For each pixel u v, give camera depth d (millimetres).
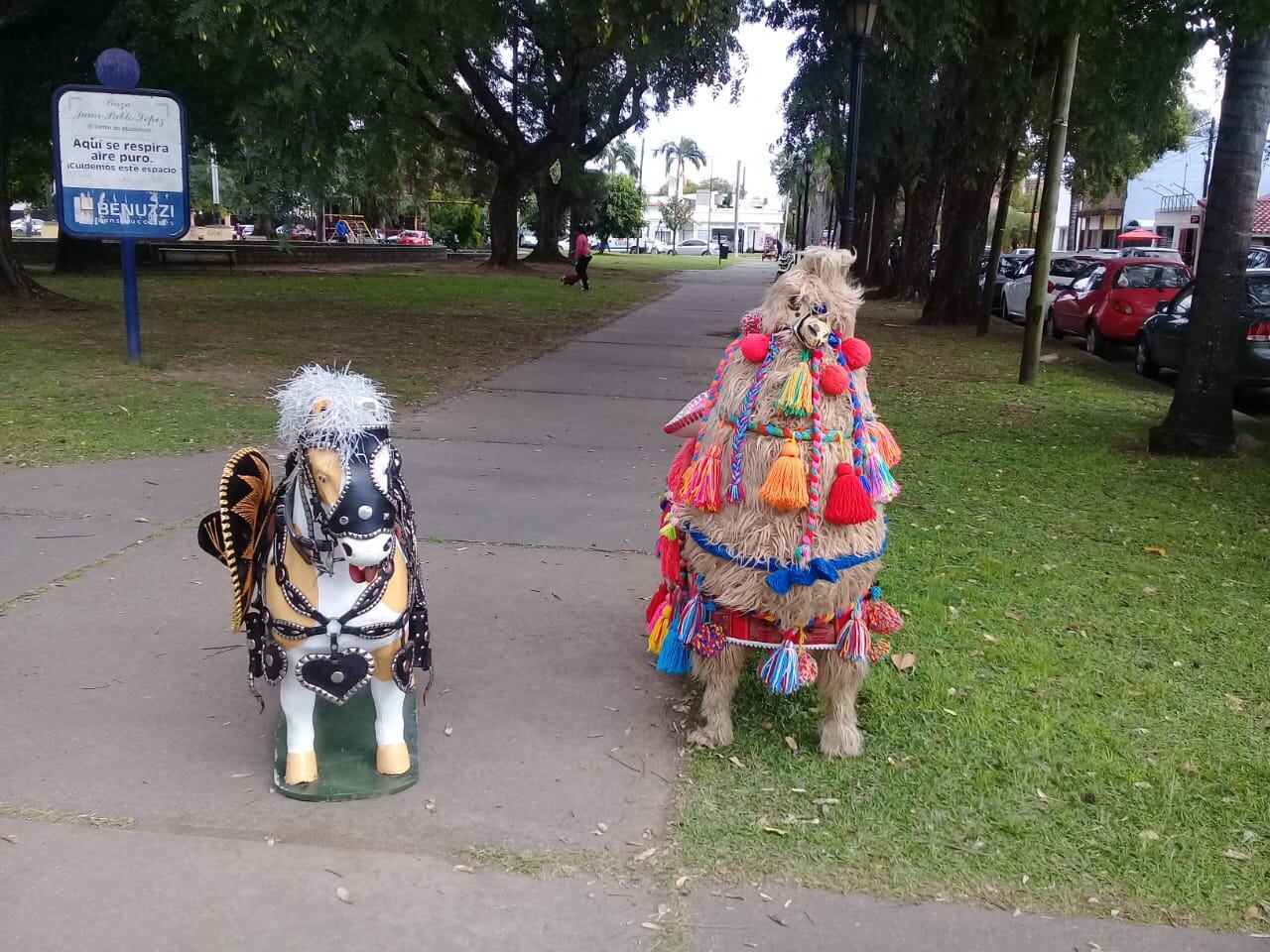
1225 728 4008
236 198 46531
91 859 3041
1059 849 3229
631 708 4105
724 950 2771
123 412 8992
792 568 3410
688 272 43531
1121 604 5336
